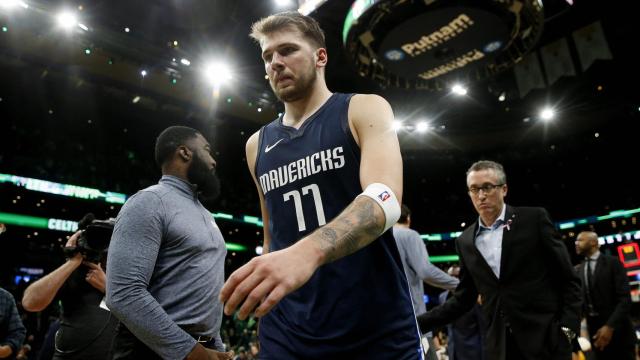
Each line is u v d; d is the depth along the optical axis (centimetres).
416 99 1803
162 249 190
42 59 1271
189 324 183
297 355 126
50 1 1118
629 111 1911
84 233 232
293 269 79
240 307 76
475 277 250
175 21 1247
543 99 1839
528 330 222
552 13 1273
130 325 167
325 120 138
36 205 1494
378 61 852
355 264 127
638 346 696
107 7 1188
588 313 424
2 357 275
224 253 214
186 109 1617
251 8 1201
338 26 1262
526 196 2433
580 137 2142
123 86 1446
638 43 1476
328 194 132
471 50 807
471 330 361
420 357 128
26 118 1683
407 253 294
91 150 1838
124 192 1723
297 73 139
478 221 261
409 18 724
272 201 144
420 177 2550
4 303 287
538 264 232
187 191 211
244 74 1463
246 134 1950
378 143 123
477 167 256
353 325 123
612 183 2248
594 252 434
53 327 284
